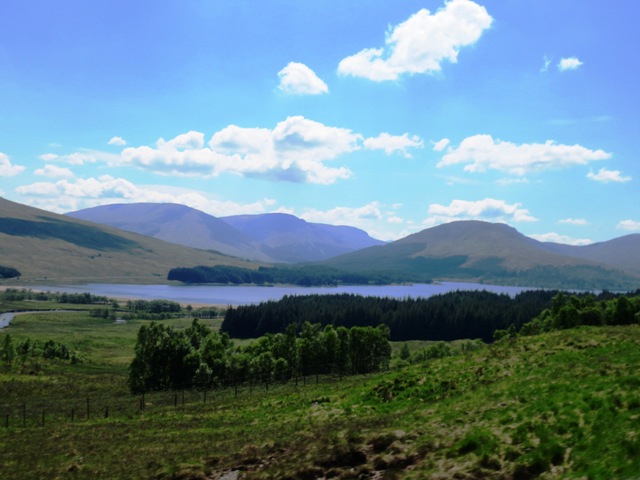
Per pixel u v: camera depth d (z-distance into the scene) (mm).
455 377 48000
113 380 108062
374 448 29797
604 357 40469
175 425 51812
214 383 93875
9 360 114188
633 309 101500
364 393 51969
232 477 30812
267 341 115375
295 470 28719
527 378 39938
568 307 100688
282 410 53750
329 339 103625
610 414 24594
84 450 42750
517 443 25188
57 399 80438
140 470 34625
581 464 21203
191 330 122625
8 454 43219
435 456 26547
